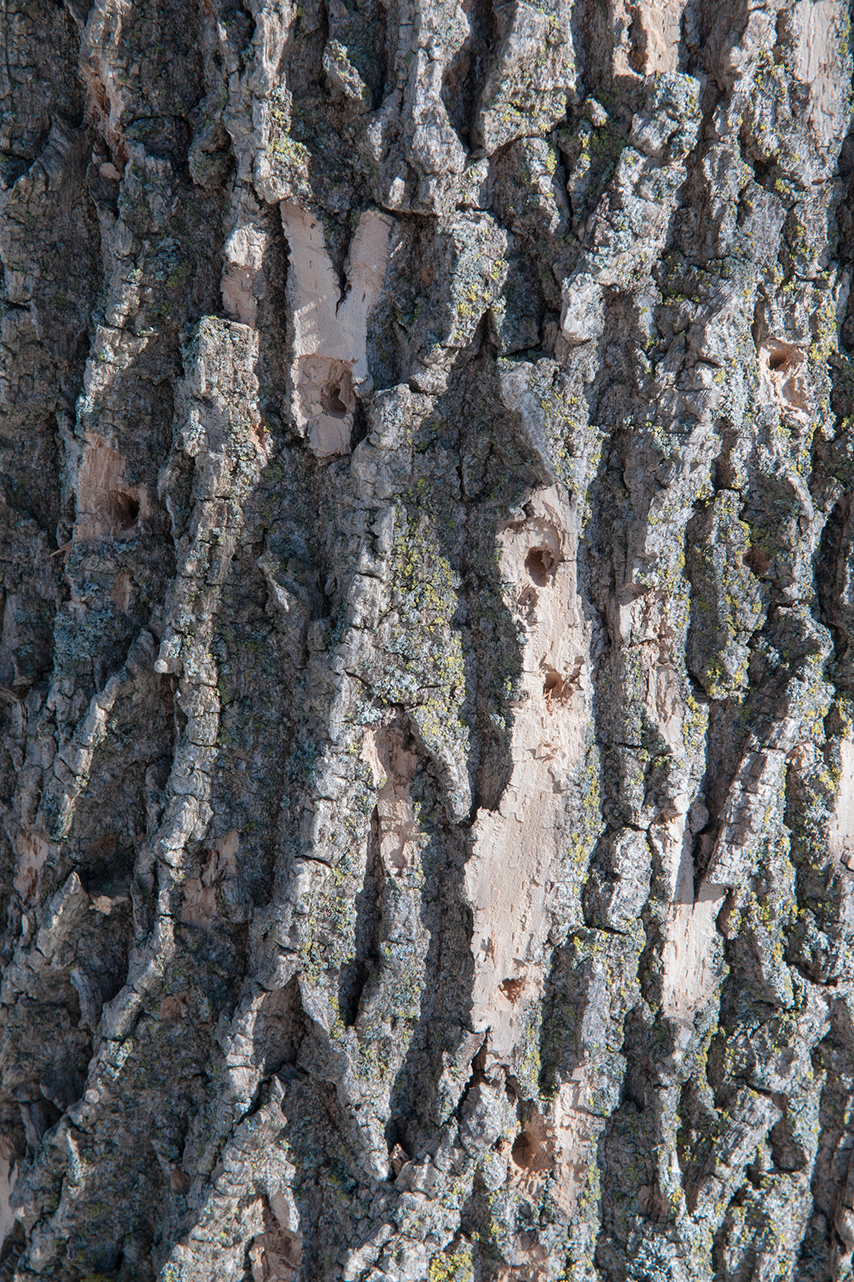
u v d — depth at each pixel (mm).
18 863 1354
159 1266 1334
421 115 1296
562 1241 1334
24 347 1333
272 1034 1323
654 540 1315
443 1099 1324
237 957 1330
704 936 1337
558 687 1324
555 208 1304
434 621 1315
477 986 1323
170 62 1308
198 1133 1331
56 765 1332
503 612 1316
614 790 1329
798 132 1315
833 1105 1354
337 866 1318
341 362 1313
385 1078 1327
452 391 1312
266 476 1317
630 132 1300
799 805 1340
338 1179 1329
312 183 1305
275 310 1312
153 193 1311
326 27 1297
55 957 1342
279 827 1325
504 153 1304
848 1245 1348
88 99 1318
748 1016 1342
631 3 1301
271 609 1320
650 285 1312
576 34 1302
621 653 1324
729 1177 1340
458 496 1315
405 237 1308
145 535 1331
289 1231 1328
